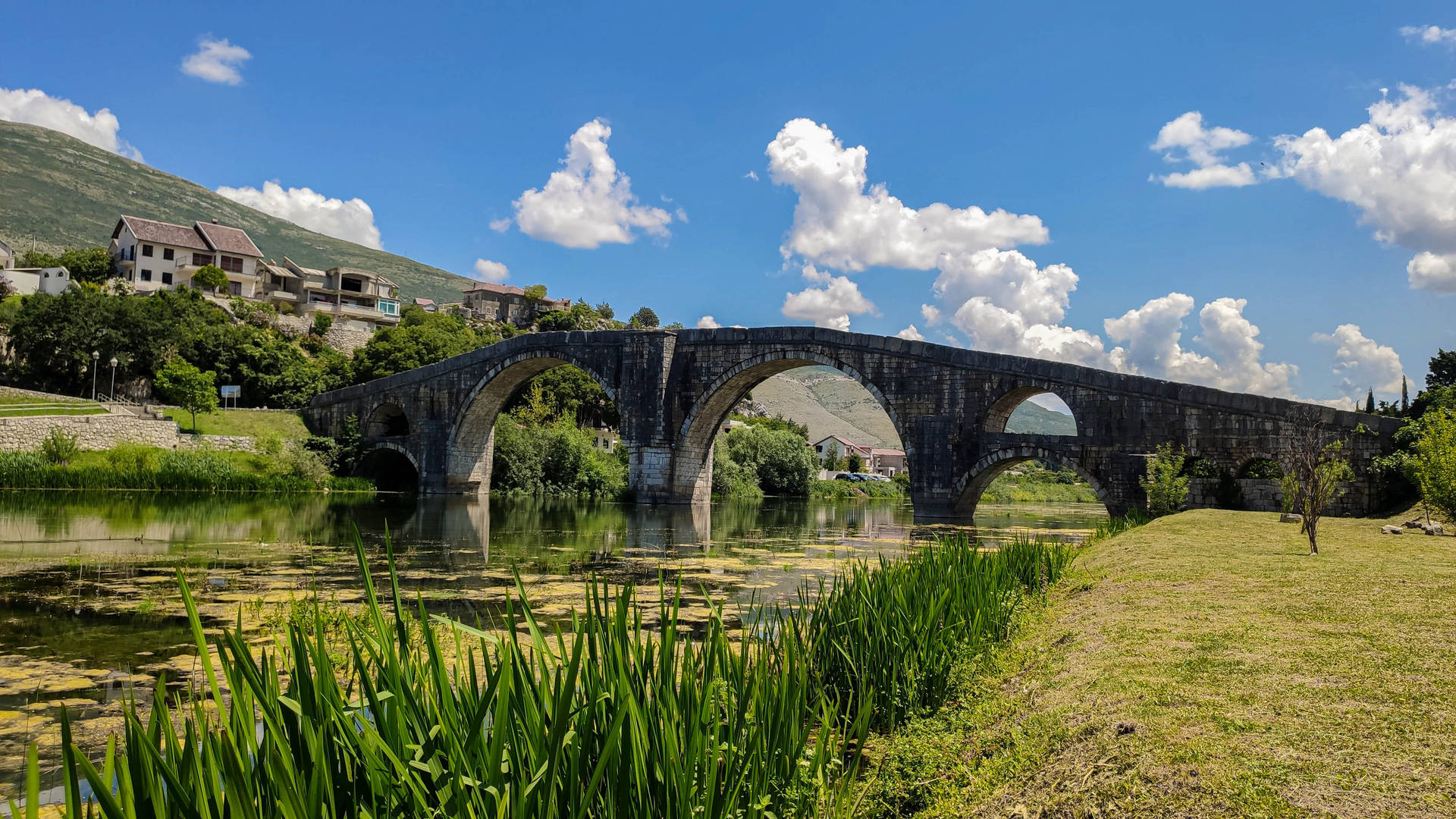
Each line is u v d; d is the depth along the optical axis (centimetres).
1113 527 2692
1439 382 3350
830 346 4138
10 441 4247
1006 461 3647
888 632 812
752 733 512
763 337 4366
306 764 362
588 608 468
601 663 480
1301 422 2478
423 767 371
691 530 3312
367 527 2989
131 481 4212
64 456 4197
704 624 1315
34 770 276
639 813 422
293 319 8475
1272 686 593
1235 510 2962
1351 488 2869
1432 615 777
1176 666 672
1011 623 1088
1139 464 3294
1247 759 467
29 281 7950
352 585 1678
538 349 4947
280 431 5531
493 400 5331
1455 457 1959
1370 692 558
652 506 4578
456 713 411
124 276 8831
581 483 6028
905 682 792
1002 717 703
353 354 8081
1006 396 3797
